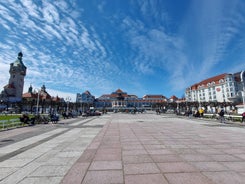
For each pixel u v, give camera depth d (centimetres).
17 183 409
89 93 12650
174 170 483
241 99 6250
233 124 1894
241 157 604
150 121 2441
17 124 1872
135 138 1007
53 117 2259
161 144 834
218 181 408
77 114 4375
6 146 816
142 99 13375
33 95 9400
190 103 6200
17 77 9169
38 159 600
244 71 2669
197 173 460
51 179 429
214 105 5922
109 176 444
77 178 432
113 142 890
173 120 2644
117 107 12075
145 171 477
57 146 808
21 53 9700
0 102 6353
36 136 1121
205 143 852
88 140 958
